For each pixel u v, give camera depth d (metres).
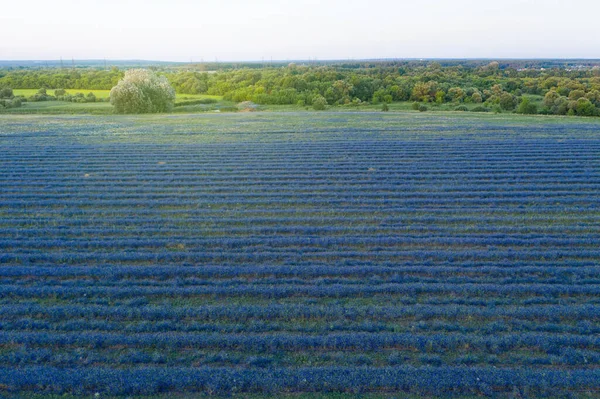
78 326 11.70
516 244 16.42
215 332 11.49
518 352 10.81
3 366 10.32
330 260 15.29
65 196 21.61
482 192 21.83
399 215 19.39
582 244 16.33
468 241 16.42
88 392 9.64
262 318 12.12
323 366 10.29
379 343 10.95
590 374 9.89
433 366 10.27
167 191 22.52
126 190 22.45
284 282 13.77
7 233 17.39
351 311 12.20
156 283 13.72
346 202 20.94
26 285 13.63
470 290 13.14
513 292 13.11
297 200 20.86
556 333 11.38
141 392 9.59
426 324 11.68
